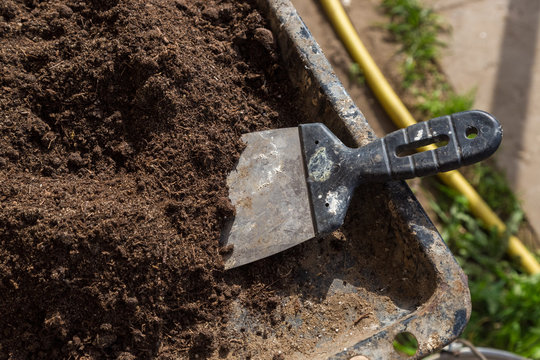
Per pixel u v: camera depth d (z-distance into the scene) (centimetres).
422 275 48
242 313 50
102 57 50
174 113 50
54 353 46
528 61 87
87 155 50
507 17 90
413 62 85
